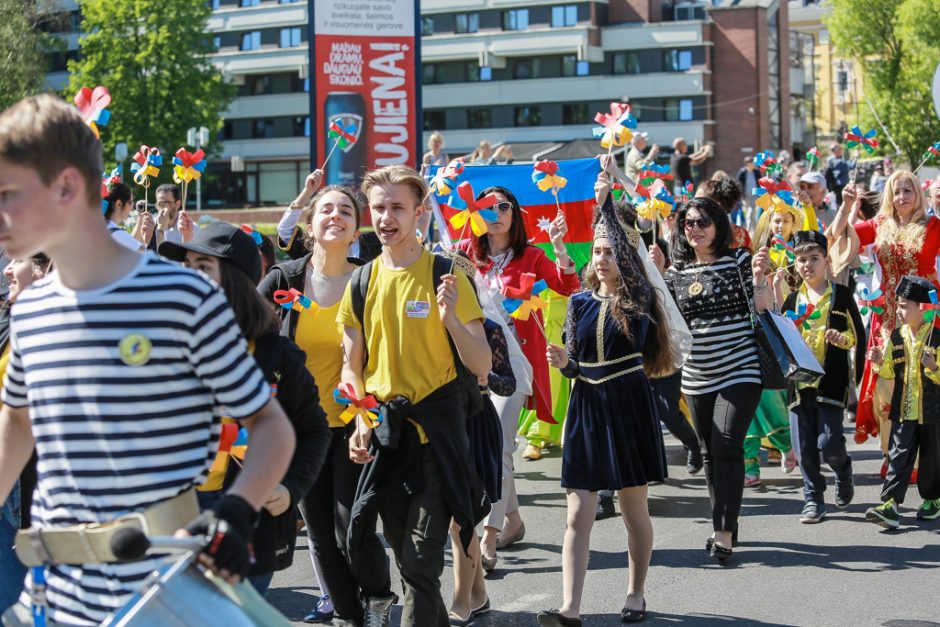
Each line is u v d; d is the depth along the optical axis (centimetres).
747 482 934
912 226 858
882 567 702
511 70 7662
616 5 7550
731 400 711
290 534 423
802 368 702
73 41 7838
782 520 822
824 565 709
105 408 271
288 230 739
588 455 595
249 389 280
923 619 605
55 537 272
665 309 636
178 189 978
